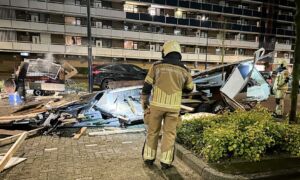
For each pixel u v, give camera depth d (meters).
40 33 29.36
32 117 5.45
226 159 3.56
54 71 10.89
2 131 5.06
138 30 34.78
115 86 12.15
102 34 32.28
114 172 3.37
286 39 47.12
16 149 3.85
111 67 13.69
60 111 5.76
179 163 3.75
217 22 40.06
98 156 3.95
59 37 30.59
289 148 3.90
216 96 7.40
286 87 7.46
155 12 36.59
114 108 5.97
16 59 28.89
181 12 38.66
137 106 6.14
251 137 3.61
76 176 3.23
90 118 5.74
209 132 3.92
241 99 7.14
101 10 31.92
